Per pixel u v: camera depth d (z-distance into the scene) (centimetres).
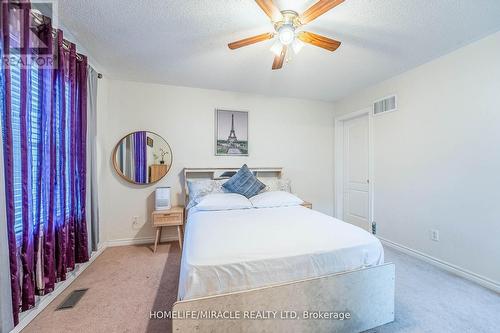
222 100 330
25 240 135
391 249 277
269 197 273
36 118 150
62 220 175
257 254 130
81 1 150
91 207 233
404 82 265
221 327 114
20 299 134
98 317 154
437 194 231
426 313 157
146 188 302
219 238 151
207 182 295
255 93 343
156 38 196
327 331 132
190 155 317
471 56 203
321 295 131
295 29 161
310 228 175
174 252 269
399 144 272
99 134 270
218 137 327
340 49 213
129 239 296
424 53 221
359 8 155
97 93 262
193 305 109
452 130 218
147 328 144
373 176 311
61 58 170
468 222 205
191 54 224
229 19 170
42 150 150
